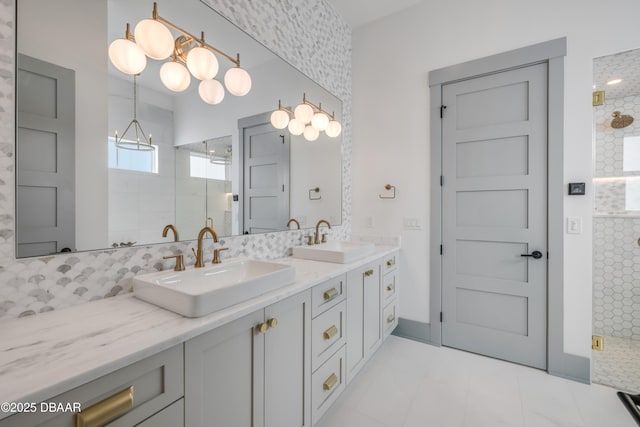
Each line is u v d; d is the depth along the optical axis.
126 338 0.76
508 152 2.14
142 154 1.24
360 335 1.87
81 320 0.88
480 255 2.25
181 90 1.39
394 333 2.62
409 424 1.52
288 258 2.00
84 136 1.07
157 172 1.29
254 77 1.77
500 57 2.13
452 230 2.35
